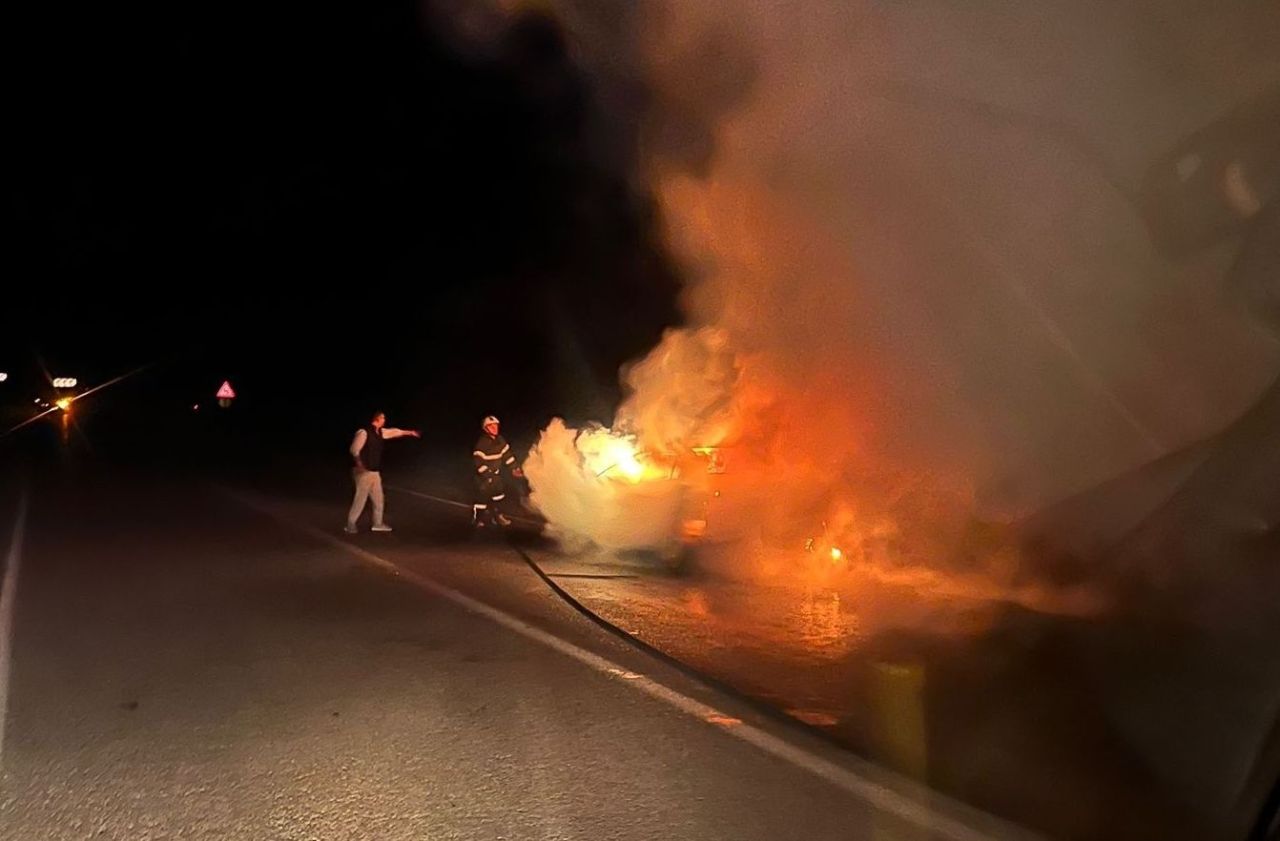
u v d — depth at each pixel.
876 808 5.80
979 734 6.88
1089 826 5.56
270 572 13.01
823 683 8.08
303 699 7.69
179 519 18.34
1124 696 7.19
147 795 5.89
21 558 13.88
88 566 13.30
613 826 5.53
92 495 22.38
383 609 10.83
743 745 6.78
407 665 8.63
